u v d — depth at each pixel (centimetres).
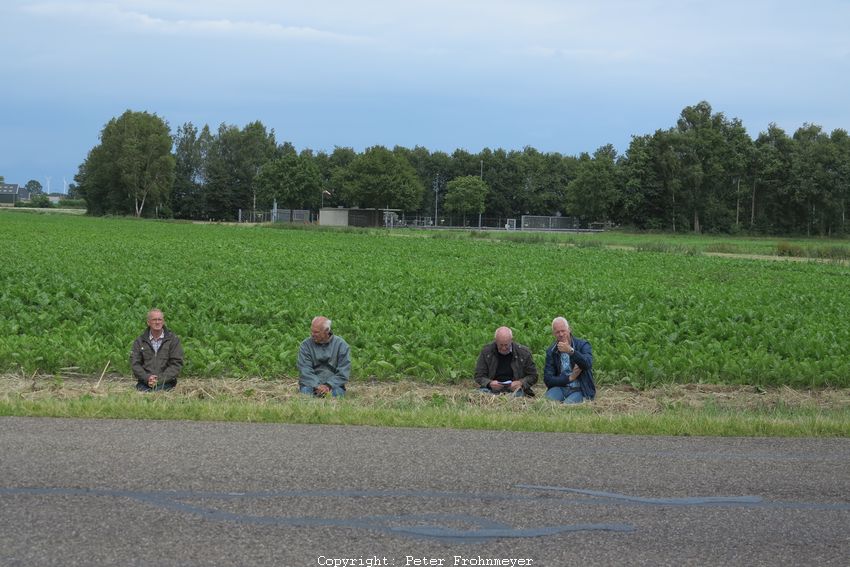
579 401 1142
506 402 1073
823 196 11456
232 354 1382
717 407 1091
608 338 1612
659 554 531
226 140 15012
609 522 586
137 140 12988
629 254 5006
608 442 810
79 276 2528
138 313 1822
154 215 13512
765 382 1323
